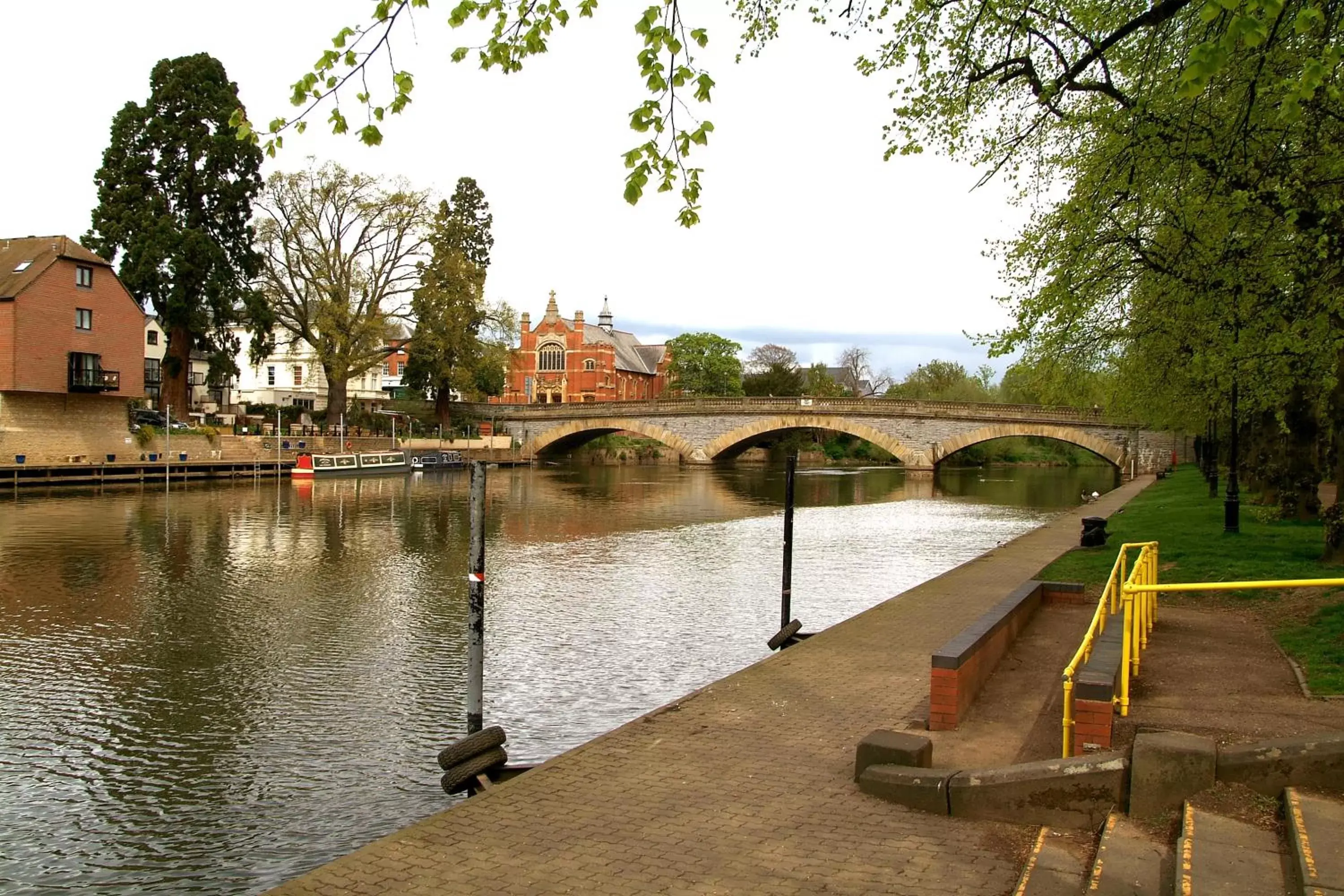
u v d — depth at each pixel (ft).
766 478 236.84
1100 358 73.72
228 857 29.58
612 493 177.47
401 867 19.81
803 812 22.57
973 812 22.08
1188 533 75.15
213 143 177.47
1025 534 96.94
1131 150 47.26
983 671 33.37
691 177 25.84
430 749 38.42
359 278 206.18
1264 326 50.47
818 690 34.27
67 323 157.69
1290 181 42.86
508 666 50.24
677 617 62.59
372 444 241.76
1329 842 16.93
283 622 60.59
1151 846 18.86
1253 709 27.66
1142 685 31.09
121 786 34.76
